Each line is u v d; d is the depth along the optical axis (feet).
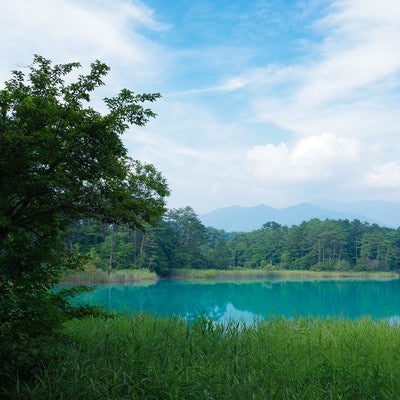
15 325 18.60
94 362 21.47
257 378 20.13
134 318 33.63
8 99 17.74
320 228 372.17
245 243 398.62
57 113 18.34
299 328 33.40
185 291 154.71
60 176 18.26
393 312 93.71
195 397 18.35
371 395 19.26
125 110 19.21
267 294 148.77
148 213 21.29
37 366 19.74
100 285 164.76
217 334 29.12
